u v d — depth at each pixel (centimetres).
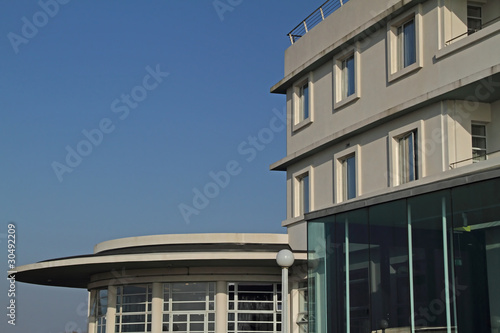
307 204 3269
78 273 3644
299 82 3350
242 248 3209
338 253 2595
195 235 3509
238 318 3278
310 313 2734
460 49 2362
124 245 3688
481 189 2020
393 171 2639
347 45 2952
